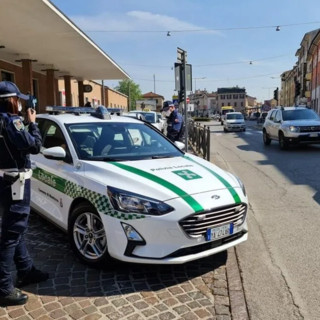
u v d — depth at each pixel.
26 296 3.38
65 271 4.00
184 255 3.67
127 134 5.14
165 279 3.86
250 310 3.33
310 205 6.55
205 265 4.21
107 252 3.85
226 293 3.60
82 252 4.14
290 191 7.61
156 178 3.97
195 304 3.40
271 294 3.60
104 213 3.78
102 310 3.27
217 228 3.82
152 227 3.58
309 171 9.74
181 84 9.27
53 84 20.08
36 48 14.80
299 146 16.00
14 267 4.07
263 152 14.45
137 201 3.64
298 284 3.80
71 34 12.53
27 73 16.70
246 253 4.56
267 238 5.04
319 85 40.94
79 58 17.20
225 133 29.38
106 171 4.07
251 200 6.99
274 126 15.90
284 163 11.28
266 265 4.23
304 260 4.35
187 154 5.25
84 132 4.87
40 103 22.11
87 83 31.28
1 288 3.29
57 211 4.59
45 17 10.52
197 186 3.95
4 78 17.28
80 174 4.21
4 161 3.21
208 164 4.82
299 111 15.73
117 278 3.86
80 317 3.16
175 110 10.00
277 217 5.93
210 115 109.50
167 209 3.60
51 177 4.70
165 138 5.52
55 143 4.93
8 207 3.26
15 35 12.57
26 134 3.13
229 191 4.07
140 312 3.25
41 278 3.74
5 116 3.16
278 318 3.21
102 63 18.83
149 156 4.77
